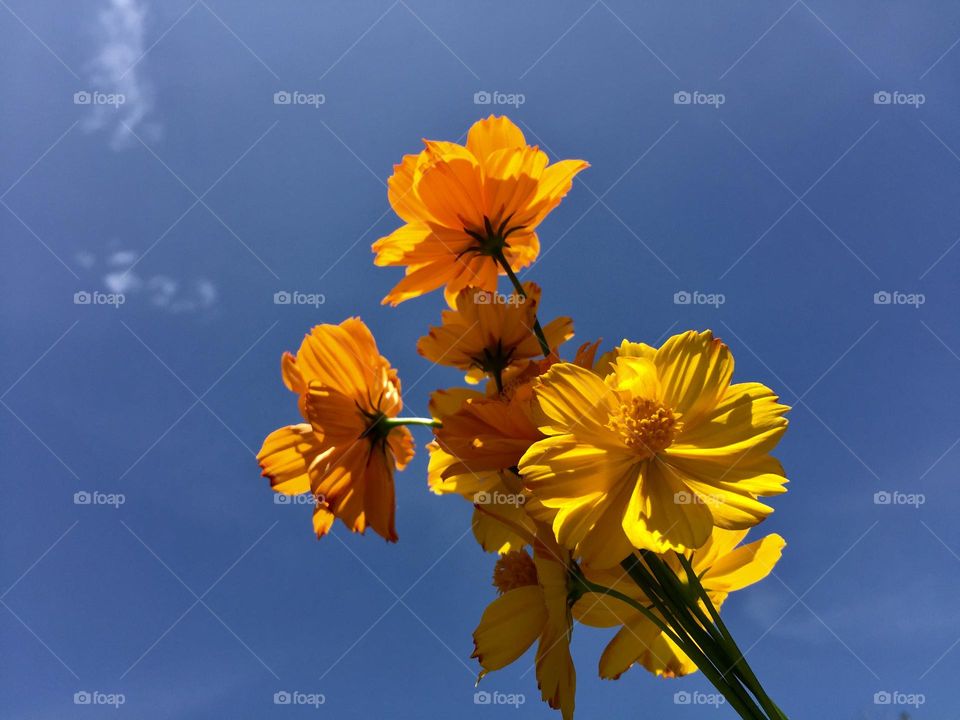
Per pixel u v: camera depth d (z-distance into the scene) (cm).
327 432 19
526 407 17
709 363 17
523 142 21
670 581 16
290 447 19
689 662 18
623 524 16
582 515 16
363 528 19
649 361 17
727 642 16
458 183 20
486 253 21
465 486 18
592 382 17
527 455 16
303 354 19
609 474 16
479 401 17
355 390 19
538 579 17
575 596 17
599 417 17
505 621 17
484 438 17
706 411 17
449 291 22
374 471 19
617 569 17
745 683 16
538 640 16
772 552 18
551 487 16
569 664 16
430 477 19
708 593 18
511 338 20
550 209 21
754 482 16
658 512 16
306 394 19
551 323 21
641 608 16
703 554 18
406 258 21
